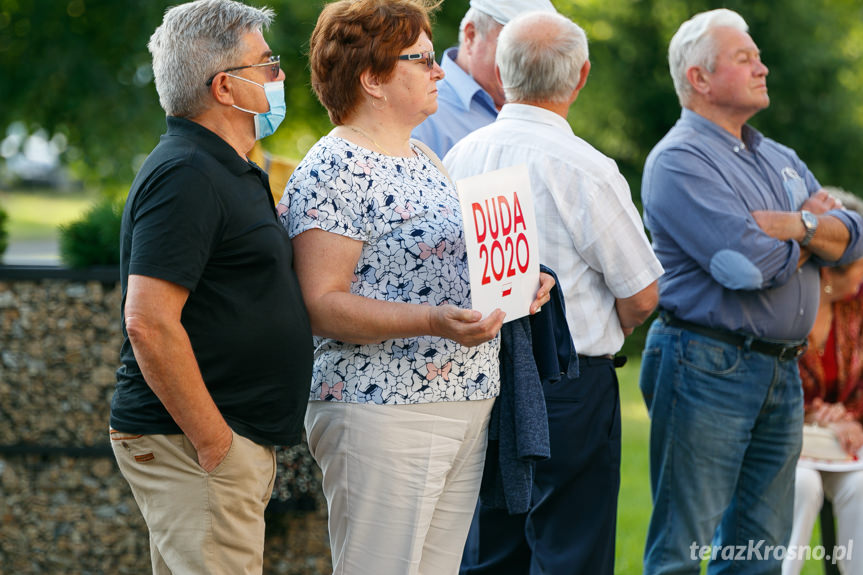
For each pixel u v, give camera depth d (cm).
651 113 4641
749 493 1210
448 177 878
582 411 1001
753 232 1121
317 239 780
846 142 4750
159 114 3256
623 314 1020
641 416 2855
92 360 1358
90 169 3394
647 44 4616
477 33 1225
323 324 773
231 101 762
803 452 1278
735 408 1148
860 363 1285
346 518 804
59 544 1375
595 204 974
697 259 1151
